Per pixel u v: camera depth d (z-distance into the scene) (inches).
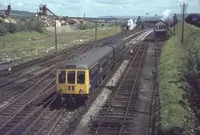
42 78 1282.0
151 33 4052.7
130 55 2022.6
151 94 1070.4
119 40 1899.6
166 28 3100.4
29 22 3754.9
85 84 900.6
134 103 949.2
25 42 2810.0
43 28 3833.7
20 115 828.0
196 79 578.6
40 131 711.1
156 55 1990.7
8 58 1834.4
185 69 615.5
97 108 900.0
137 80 1279.5
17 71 1434.5
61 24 4731.8
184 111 800.3
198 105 588.4
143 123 782.5
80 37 3513.8
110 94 1058.1
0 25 3051.2
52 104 925.2
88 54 1125.1
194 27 2583.7
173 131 667.4
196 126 695.1
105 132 709.9
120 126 747.4
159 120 754.8
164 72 1333.7
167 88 1040.2
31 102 941.8
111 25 6092.5
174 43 2322.8
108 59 1343.5
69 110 874.8
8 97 1002.1
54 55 1967.3
